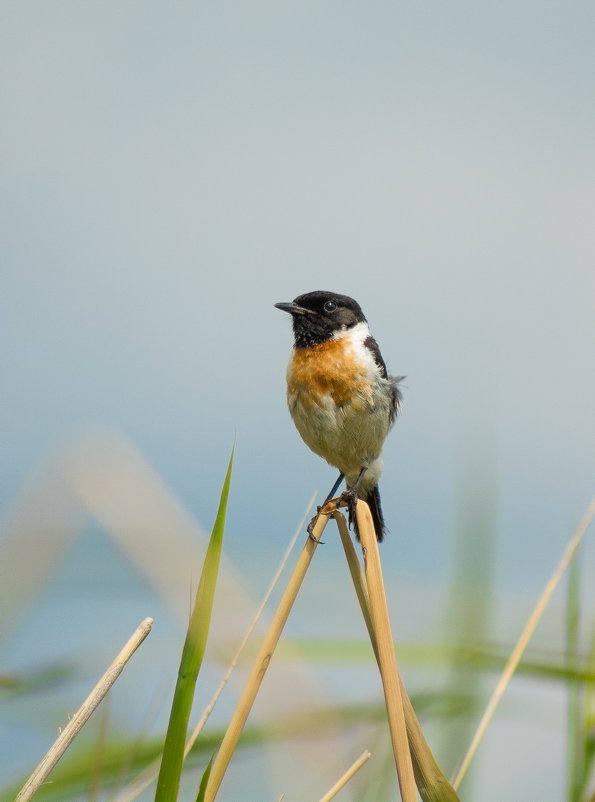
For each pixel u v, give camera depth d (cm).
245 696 501
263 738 552
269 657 507
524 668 552
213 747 552
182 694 441
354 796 544
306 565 527
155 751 551
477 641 550
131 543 552
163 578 552
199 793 441
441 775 506
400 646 552
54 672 552
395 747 501
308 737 552
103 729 463
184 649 446
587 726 498
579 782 493
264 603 530
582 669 507
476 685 551
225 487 453
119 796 511
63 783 550
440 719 550
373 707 552
